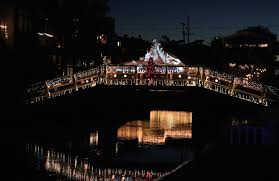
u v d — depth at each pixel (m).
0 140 27.00
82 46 49.56
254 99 30.48
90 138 32.03
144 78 31.16
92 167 26.72
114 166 27.66
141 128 39.94
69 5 46.53
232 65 68.75
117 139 32.66
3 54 35.66
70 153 29.27
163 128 40.84
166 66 31.11
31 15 40.22
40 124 30.72
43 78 40.47
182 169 14.49
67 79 31.42
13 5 37.12
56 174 23.81
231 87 30.72
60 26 45.91
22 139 28.94
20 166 23.02
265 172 13.69
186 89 30.91
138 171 26.69
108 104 31.66
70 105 31.48
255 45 71.88
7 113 29.66
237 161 14.58
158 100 31.67
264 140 17.53
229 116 30.97
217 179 13.38
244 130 17.81
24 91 31.47
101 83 31.11
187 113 47.22
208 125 31.28
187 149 32.03
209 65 68.38
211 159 15.00
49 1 44.16
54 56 44.91
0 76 34.03
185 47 70.88
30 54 39.44
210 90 30.89
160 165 27.28
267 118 19.67
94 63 57.28
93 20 53.16
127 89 31.27
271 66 67.88
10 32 36.91
